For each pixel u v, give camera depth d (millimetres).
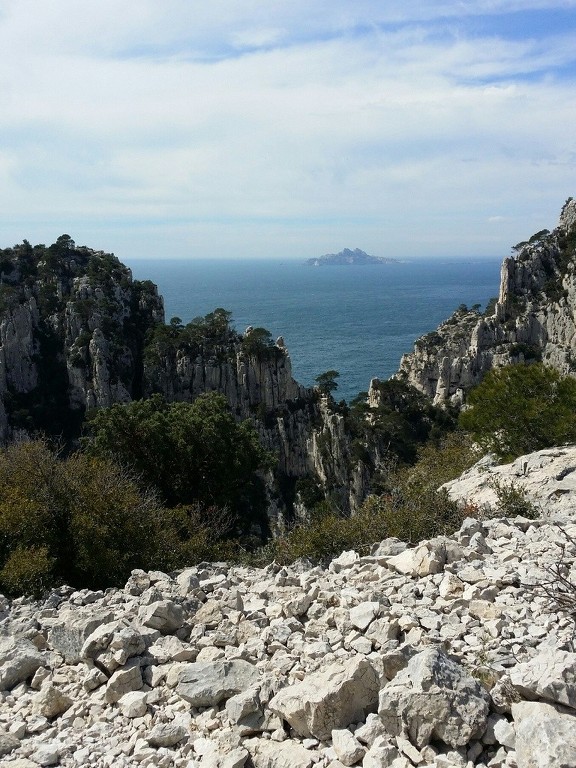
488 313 106938
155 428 31500
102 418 31922
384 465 37750
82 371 80500
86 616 10336
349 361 194750
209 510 26734
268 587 10867
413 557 10672
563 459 20062
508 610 8273
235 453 31984
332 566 11664
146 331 90312
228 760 6070
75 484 15906
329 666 7152
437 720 5914
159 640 8898
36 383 81188
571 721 5457
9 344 79562
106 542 14852
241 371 82625
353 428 79375
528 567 9852
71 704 7879
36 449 17312
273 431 80000
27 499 15188
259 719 6844
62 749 6777
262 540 36219
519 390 28078
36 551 13891
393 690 6215
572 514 14477
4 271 90562
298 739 6504
